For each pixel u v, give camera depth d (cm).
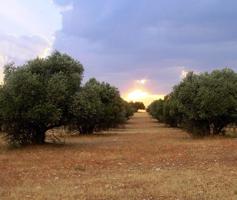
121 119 5378
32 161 2134
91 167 1856
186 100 3775
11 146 3019
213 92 3631
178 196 1203
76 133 4947
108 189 1319
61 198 1212
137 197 1205
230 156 2094
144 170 1719
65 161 2095
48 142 3375
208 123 3872
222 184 1343
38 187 1381
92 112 3108
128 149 2702
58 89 2878
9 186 1420
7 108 2833
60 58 3073
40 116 2845
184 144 2953
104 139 3903
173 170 1688
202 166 1781
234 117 3722
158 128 6712
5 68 2983
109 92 5028
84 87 3225
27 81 2817
